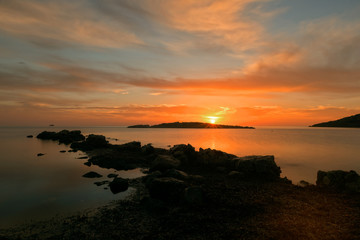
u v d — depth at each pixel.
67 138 85.12
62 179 27.86
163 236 13.01
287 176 31.83
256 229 13.70
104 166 36.28
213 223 14.62
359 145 79.06
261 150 63.56
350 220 14.88
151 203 17.69
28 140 92.38
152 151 48.97
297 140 105.94
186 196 18.42
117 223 14.90
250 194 20.94
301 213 16.23
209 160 35.81
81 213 16.86
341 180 24.05
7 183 25.91
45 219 15.81
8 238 13.09
